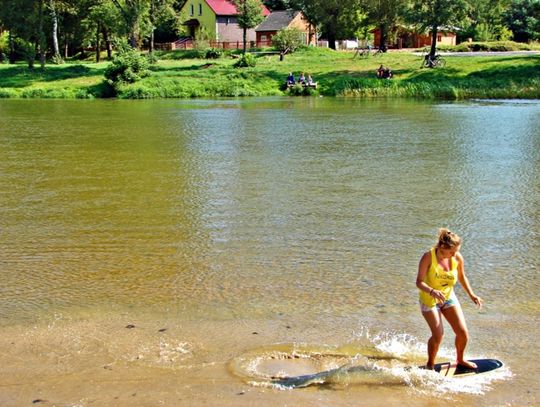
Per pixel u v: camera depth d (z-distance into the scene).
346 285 8.52
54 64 62.25
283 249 10.10
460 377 6.07
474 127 25.89
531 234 10.91
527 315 7.52
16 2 53.75
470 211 12.44
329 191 14.16
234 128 26.33
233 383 5.99
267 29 82.69
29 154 19.55
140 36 61.19
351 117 30.34
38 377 6.14
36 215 12.29
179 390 5.88
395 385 5.93
